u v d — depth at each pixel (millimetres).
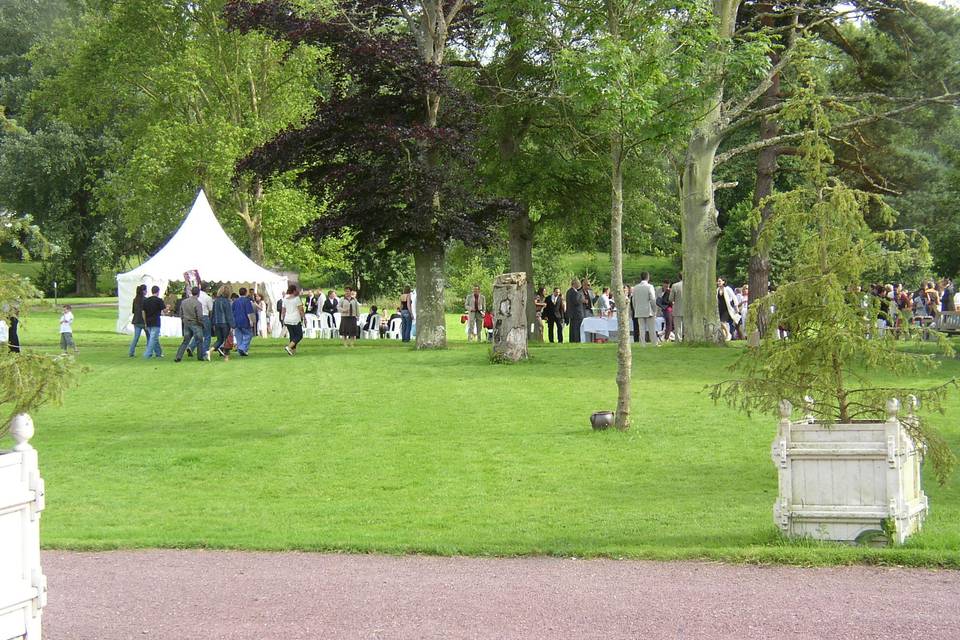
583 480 12250
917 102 29484
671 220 54438
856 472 8586
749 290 34062
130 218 50844
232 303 30422
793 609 6668
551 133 36438
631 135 15609
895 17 30938
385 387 21203
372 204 29250
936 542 8422
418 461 13688
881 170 33469
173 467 13734
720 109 30172
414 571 8062
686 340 30109
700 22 15883
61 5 74062
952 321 28250
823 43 32688
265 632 6438
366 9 31281
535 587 7430
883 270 9281
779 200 9539
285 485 12508
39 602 5887
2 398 8383
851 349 8844
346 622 6613
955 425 15000
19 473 5812
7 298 8812
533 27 16438
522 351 25266
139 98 55125
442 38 31516
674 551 8398
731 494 11219
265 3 30344
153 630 6547
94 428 17000
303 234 31094
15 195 63094
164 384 23078
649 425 15836
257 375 24500
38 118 67125
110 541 9344
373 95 30766
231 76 49031
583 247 40875
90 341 37344
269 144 30594
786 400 8969
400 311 42719
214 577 7977
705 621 6441
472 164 30969
